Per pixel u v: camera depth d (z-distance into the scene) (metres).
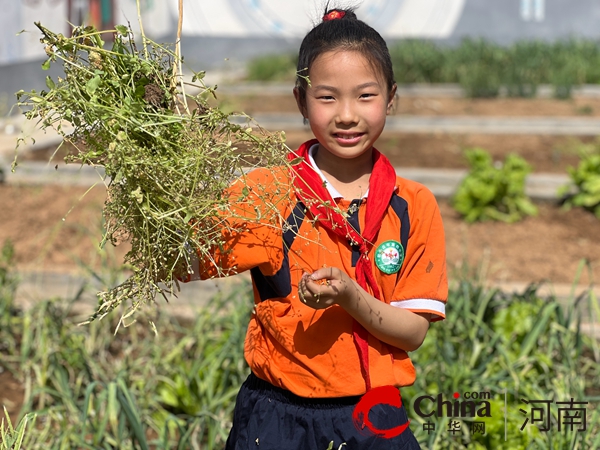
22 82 12.79
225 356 3.80
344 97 2.17
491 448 3.27
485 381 3.70
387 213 2.29
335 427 2.26
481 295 4.42
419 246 2.32
